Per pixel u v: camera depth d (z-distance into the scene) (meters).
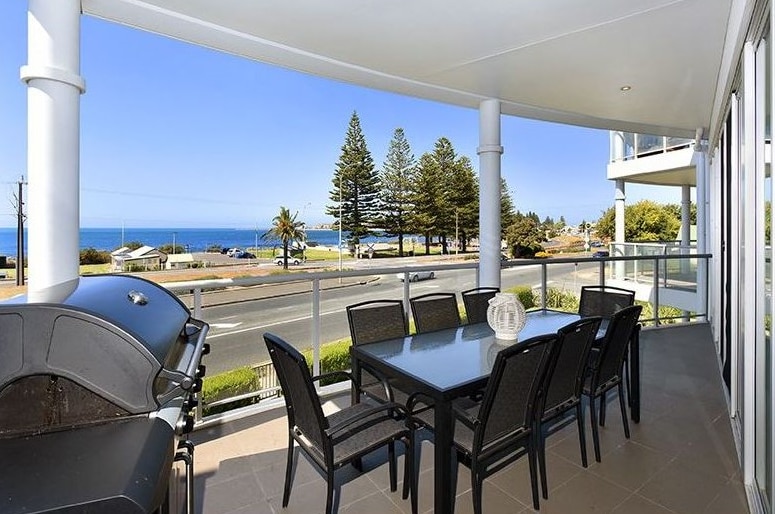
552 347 1.96
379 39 2.76
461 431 2.01
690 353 4.39
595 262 5.13
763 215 1.93
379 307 2.86
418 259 37.28
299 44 2.83
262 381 3.10
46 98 1.95
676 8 2.35
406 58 3.05
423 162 35.31
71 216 2.01
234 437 2.69
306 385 1.68
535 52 2.95
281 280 3.06
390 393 2.25
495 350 2.43
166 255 46.28
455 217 35.94
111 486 0.81
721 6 2.32
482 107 4.04
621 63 3.13
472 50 2.92
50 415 1.04
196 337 1.64
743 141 2.34
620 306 3.33
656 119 4.73
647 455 2.42
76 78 2.01
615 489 2.10
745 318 2.14
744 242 2.22
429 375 2.02
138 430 1.02
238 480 2.22
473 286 4.20
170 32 2.66
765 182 1.91
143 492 0.83
